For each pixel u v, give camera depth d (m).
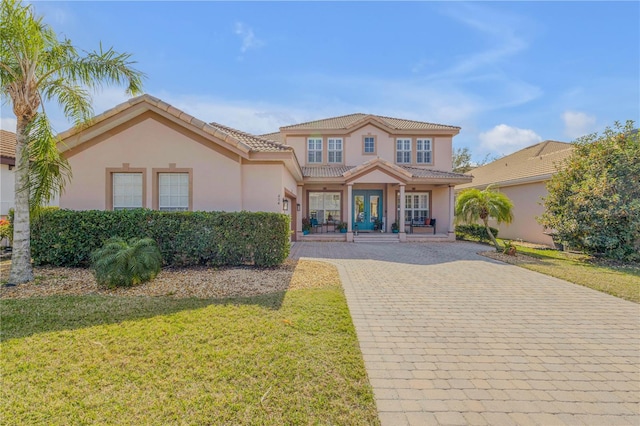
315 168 20.06
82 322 4.86
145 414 2.81
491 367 3.85
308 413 2.89
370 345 4.41
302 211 20.36
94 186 10.97
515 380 3.57
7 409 2.85
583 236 11.77
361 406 3.03
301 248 14.92
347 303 6.30
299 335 4.53
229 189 11.12
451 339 4.65
